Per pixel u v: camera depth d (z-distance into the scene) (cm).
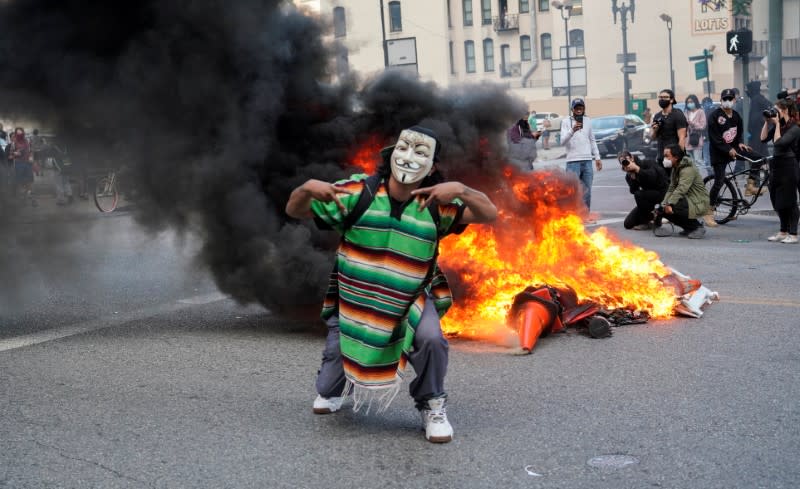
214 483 410
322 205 434
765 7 6022
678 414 489
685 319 720
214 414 509
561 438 457
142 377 590
